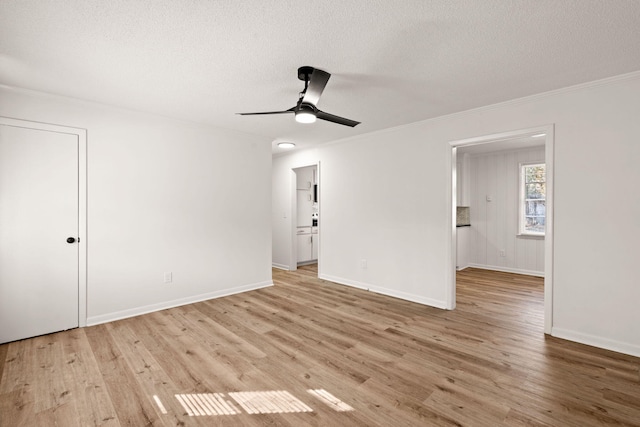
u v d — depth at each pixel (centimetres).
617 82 261
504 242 592
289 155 606
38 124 295
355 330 310
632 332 257
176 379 223
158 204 373
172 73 256
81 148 319
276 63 239
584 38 203
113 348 271
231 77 264
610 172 266
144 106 338
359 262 474
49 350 267
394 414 185
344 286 486
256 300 413
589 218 276
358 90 293
